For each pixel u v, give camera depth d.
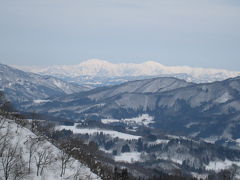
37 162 163.75
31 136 188.38
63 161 181.00
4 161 146.25
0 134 169.25
